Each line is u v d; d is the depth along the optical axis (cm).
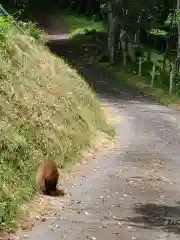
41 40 1952
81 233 799
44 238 767
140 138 1866
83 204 984
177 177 1298
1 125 1102
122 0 4297
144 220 898
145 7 4300
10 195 899
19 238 760
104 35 5356
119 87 3544
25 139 1141
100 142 1650
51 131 1298
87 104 1809
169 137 1931
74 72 1950
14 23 1772
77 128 1499
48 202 971
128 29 4581
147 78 3866
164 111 2720
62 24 6128
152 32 5231
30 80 1467
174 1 4272
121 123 2181
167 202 1047
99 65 4272
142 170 1349
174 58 4494
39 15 6294
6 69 1359
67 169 1241
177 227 866
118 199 1043
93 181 1188
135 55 4388
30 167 1066
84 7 6681
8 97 1252
